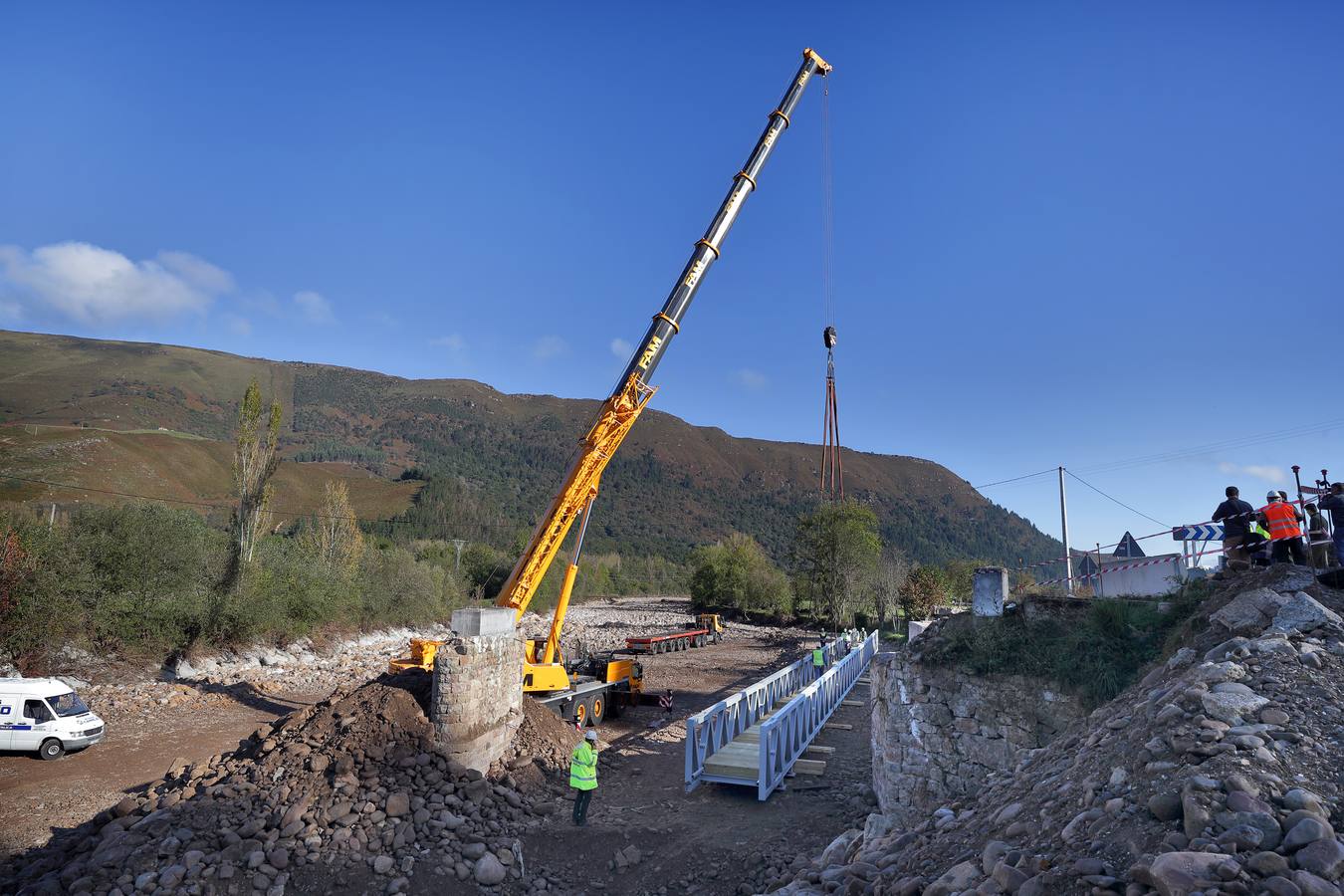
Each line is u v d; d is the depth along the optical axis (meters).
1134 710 7.70
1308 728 6.11
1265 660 7.38
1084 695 11.01
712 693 31.19
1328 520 11.27
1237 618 8.75
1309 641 7.66
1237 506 11.82
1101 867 5.16
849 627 56.16
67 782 16.28
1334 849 4.56
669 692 28.33
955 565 58.31
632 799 15.29
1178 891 4.50
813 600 65.44
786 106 23.16
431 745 13.77
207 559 31.86
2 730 17.95
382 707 13.95
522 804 13.73
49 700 18.48
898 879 7.10
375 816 11.71
